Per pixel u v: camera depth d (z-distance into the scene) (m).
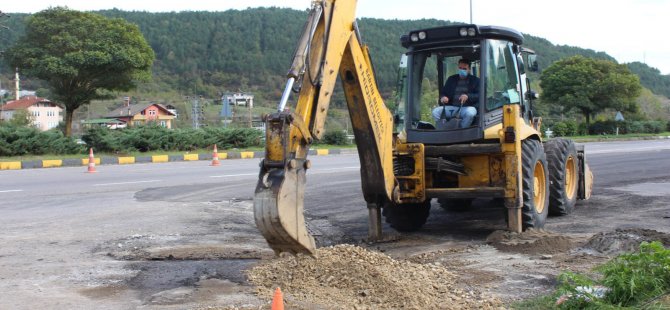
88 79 28.95
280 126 5.48
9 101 80.75
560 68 52.06
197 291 6.13
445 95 9.05
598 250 7.44
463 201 11.17
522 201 8.36
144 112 61.62
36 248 8.21
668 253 5.35
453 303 5.61
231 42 91.31
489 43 8.52
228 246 8.30
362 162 7.75
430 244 8.42
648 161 20.42
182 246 8.31
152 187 14.59
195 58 87.50
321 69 6.16
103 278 6.73
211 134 30.56
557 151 10.10
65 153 26.03
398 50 72.06
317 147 33.16
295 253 5.73
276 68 84.75
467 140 8.44
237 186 14.66
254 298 5.84
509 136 8.16
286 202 5.39
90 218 10.41
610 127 48.97
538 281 6.30
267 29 95.38
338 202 12.34
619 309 4.93
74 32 28.42
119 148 27.22
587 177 11.61
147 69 30.39
